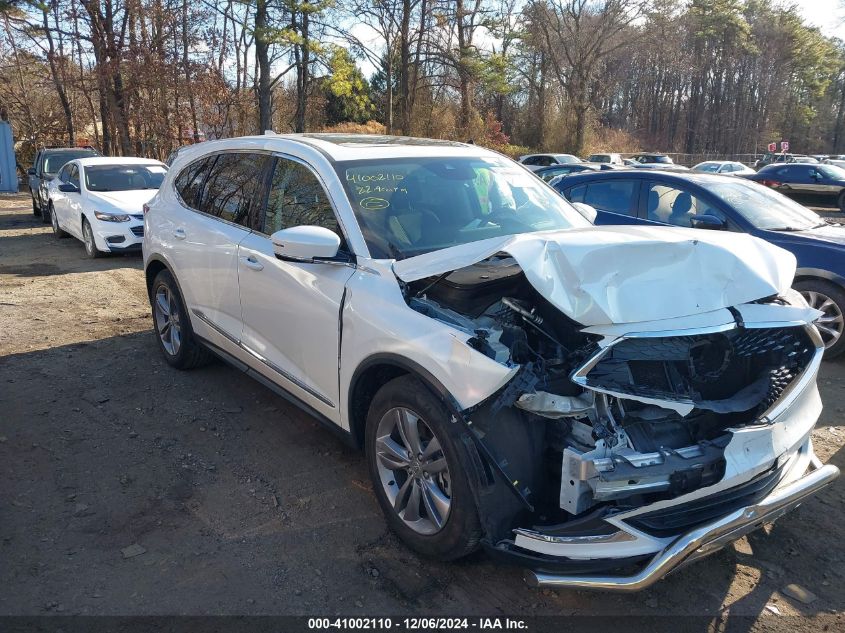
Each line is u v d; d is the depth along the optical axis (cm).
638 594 297
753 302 301
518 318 296
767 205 667
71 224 1180
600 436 260
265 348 421
